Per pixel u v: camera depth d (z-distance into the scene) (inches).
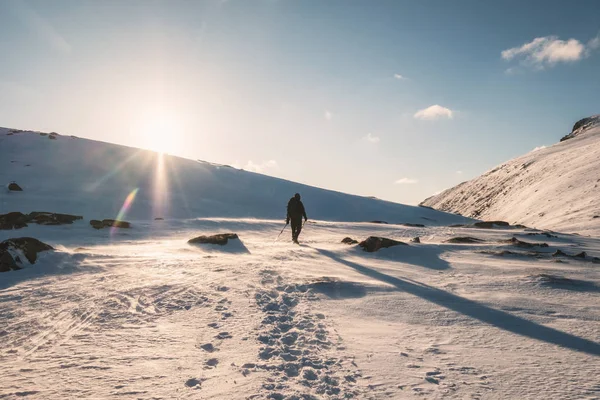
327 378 117.5
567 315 189.2
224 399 103.7
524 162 4126.5
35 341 151.4
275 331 165.8
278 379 117.2
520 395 105.6
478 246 445.7
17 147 1664.6
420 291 242.5
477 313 194.4
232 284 252.8
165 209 1282.0
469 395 105.9
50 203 1148.5
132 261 334.0
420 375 120.3
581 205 1648.6
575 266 329.4
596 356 136.3
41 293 226.1
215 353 139.4
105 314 187.3
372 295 231.8
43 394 105.9
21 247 309.0
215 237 487.8
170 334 160.1
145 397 104.5
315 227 877.8
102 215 1133.1
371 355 138.2
